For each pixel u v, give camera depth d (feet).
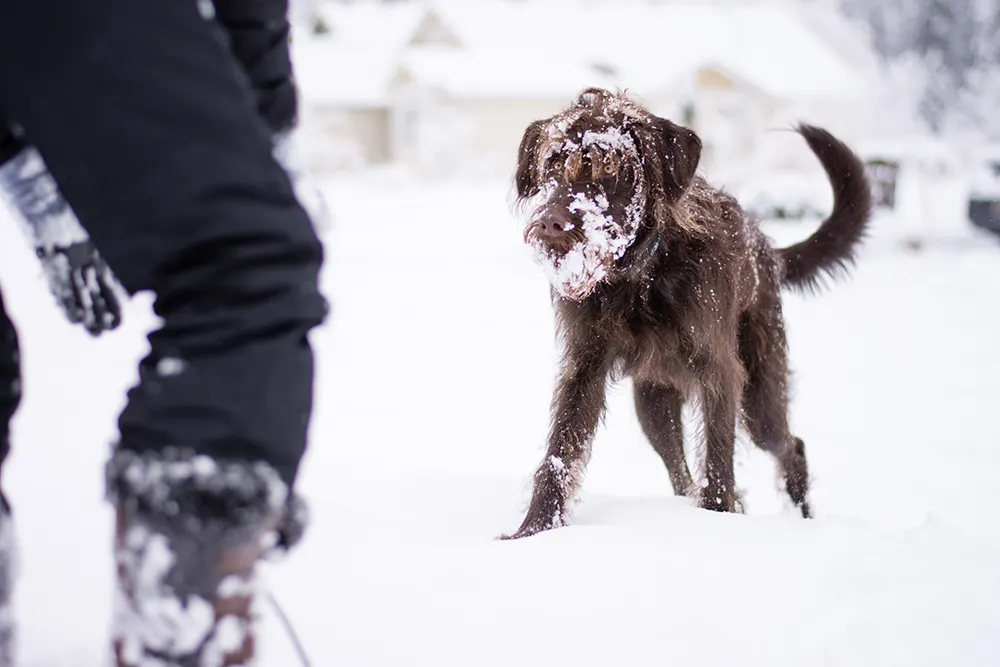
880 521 14.83
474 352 30.89
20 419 16.92
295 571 7.60
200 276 3.42
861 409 23.47
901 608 7.29
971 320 38.47
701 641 6.65
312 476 14.87
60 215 4.77
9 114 3.50
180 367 3.42
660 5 160.15
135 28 3.32
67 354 24.94
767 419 14.74
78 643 6.04
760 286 14.53
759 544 8.55
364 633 6.54
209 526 3.38
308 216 3.72
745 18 153.99
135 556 3.43
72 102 3.30
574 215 11.25
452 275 50.88
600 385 12.42
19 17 3.26
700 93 141.08
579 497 11.73
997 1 162.40
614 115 11.89
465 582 7.42
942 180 71.20
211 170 3.37
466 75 141.18
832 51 157.99
